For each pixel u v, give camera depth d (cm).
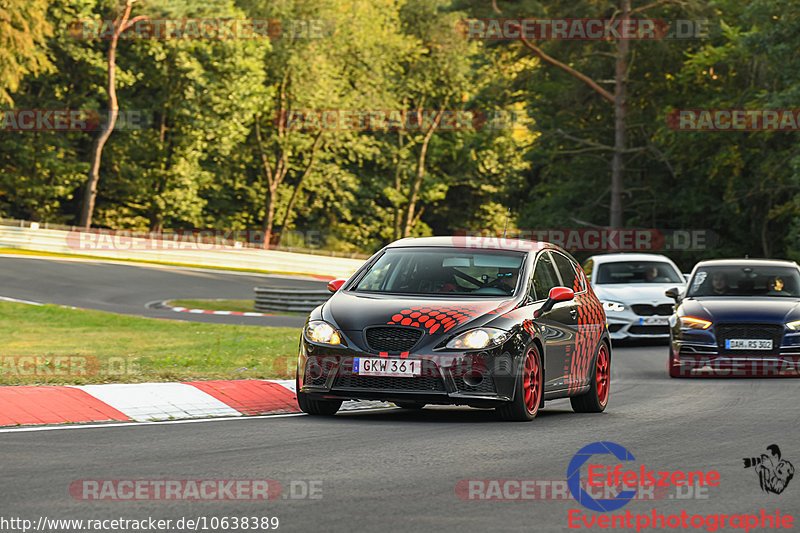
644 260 7638
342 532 1772
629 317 7044
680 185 17425
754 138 15438
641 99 17400
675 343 5159
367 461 2483
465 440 2848
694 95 16812
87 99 19000
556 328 3512
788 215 15638
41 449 2580
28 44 15950
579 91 17275
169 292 11806
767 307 5172
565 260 3897
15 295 10256
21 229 15575
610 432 3050
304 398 3372
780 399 4050
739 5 16300
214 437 2836
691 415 3525
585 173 18162
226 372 4172
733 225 16862
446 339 3191
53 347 5553
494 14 16212
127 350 5331
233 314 9106
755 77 15400
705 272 5644
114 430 2933
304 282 14775
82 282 11981
